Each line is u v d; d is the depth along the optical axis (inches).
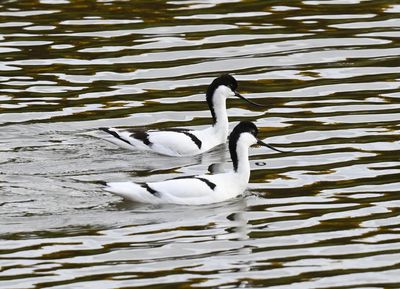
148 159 784.9
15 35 1006.4
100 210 687.7
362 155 771.4
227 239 647.1
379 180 729.0
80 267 610.2
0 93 890.1
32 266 611.5
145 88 904.9
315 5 1087.0
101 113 856.9
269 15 1058.1
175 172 761.0
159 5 1086.4
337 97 883.4
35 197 705.0
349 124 829.2
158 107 871.1
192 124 845.2
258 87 908.6
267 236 651.5
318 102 874.8
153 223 669.3
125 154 789.9
